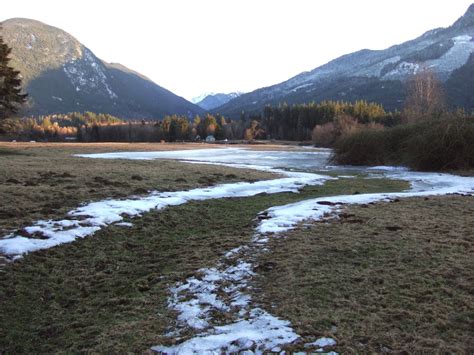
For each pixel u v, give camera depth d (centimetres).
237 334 456
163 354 429
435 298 527
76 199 1091
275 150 5744
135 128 11950
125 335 475
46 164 2009
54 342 478
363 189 1609
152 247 811
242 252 741
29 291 605
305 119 11706
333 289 561
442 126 2425
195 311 524
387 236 805
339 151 3095
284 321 479
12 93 3145
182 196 1235
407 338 437
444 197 1302
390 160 2819
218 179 1661
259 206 1183
